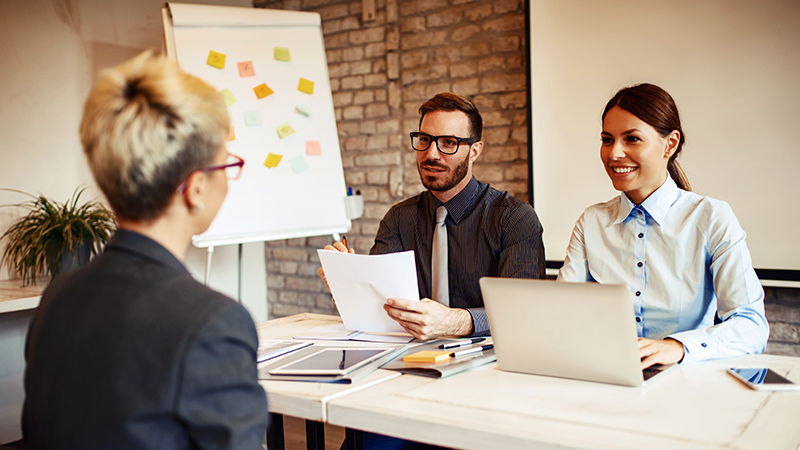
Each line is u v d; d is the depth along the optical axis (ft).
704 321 5.23
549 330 3.98
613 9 9.23
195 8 10.09
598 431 3.08
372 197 12.25
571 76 9.59
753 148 8.46
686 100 8.85
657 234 5.26
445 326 5.07
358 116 12.27
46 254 9.18
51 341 2.41
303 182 10.60
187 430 2.29
